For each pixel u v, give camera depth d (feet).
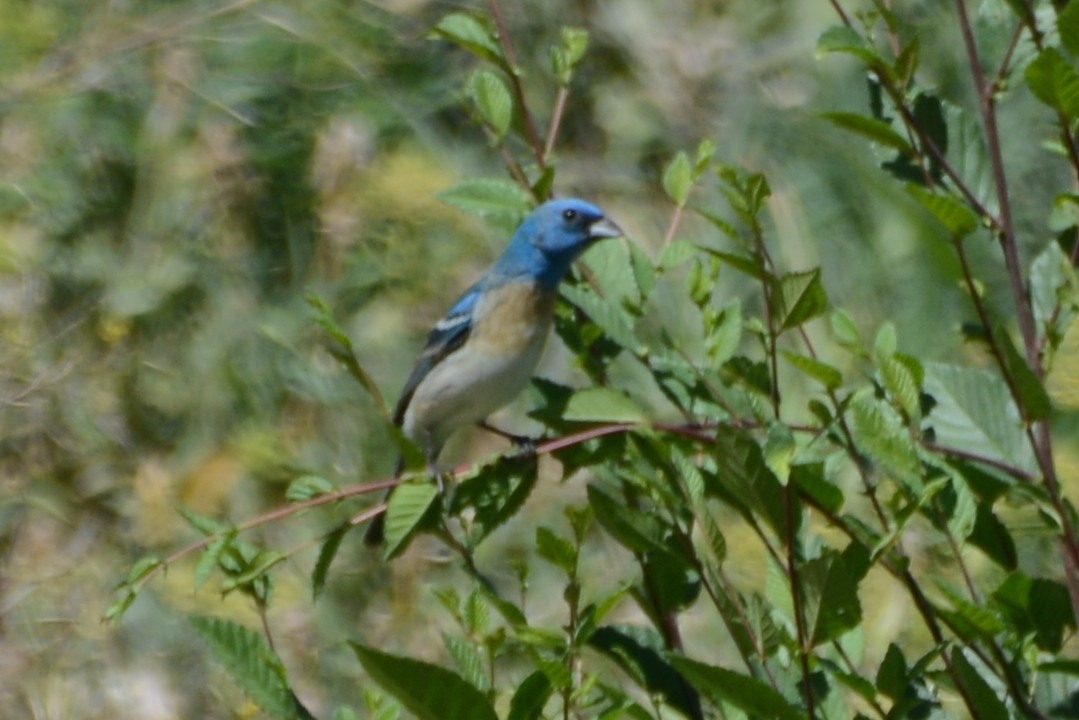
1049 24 15.93
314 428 44.50
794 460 14.24
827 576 13.32
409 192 44.96
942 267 15.58
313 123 46.03
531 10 46.80
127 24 46.80
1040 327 16.25
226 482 43.78
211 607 41.45
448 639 15.19
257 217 46.03
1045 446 15.38
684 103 44.86
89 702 40.55
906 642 33.09
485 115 19.84
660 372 18.06
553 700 20.03
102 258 45.57
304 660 40.86
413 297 45.34
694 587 17.03
